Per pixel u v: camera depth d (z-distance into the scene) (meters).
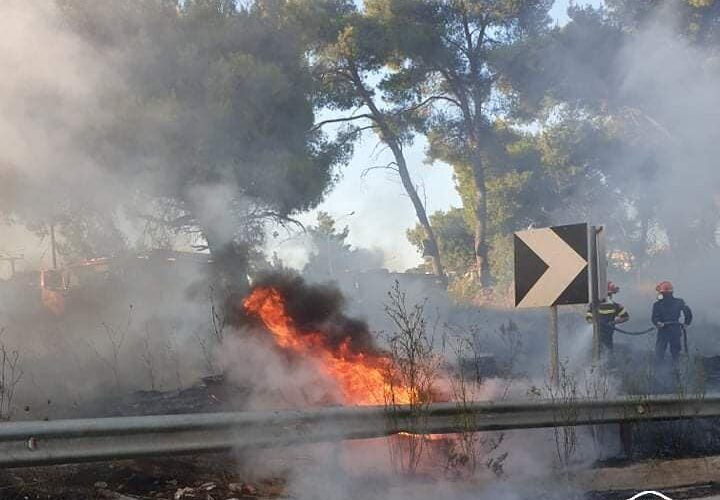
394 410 6.40
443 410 6.60
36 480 5.66
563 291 7.92
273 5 17.89
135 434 5.44
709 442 8.20
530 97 29.73
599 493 6.84
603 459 7.60
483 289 27.14
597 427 7.65
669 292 13.31
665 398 7.79
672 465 7.38
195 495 5.79
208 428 5.70
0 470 5.64
